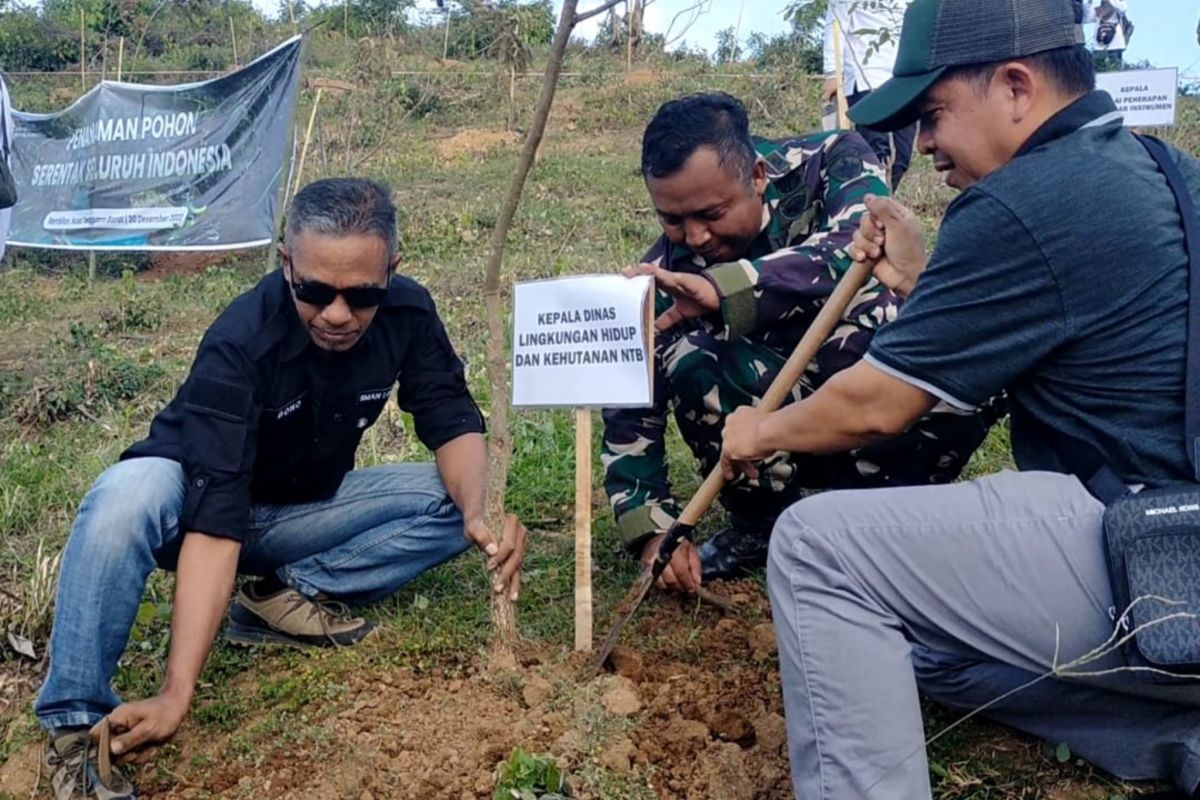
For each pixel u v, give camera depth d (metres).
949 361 2.04
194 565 2.50
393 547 3.04
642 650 2.94
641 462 3.19
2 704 2.91
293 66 7.59
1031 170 2.00
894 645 2.04
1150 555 1.84
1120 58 10.05
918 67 2.15
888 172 5.16
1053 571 1.97
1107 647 1.93
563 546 3.59
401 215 8.59
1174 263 1.95
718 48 14.93
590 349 2.77
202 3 16.92
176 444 2.64
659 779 2.44
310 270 2.44
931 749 2.52
